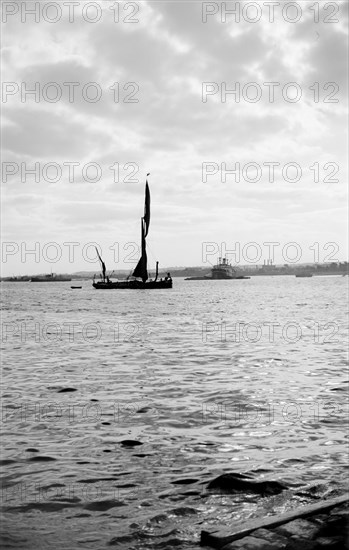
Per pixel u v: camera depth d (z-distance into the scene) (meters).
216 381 16.48
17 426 10.78
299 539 4.93
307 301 82.06
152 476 7.77
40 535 5.77
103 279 146.62
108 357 22.88
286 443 9.50
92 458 8.66
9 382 16.50
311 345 26.84
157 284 133.00
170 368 19.38
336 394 14.17
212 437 9.91
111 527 6.00
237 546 4.94
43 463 8.40
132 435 10.07
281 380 16.56
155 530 5.88
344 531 5.06
